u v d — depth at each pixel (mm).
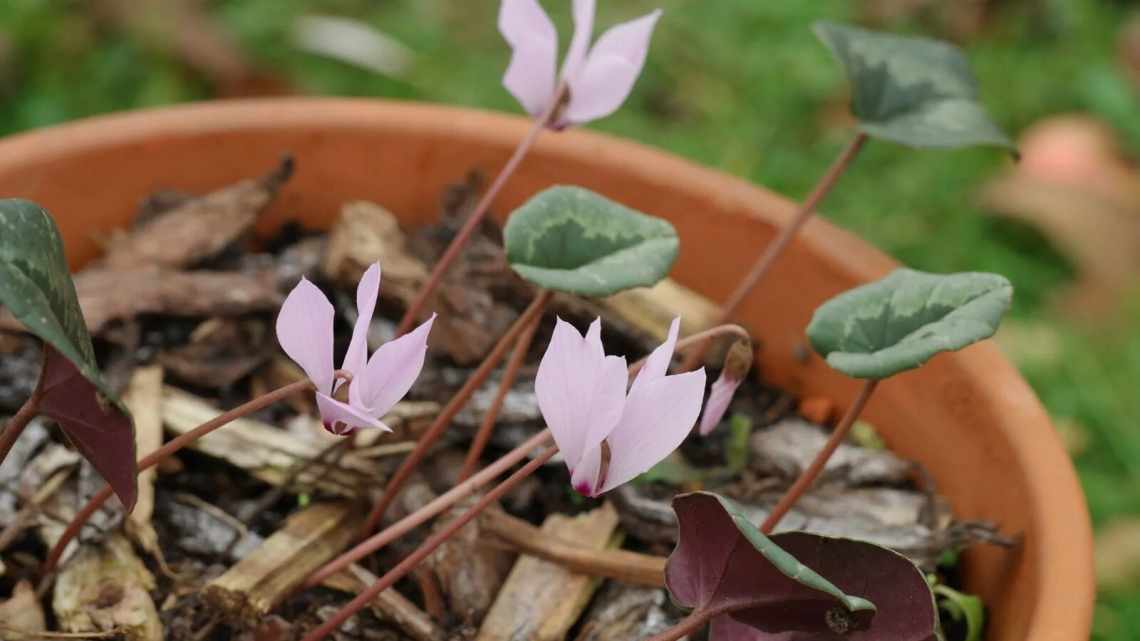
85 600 377
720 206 429
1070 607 362
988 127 403
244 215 434
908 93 408
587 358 335
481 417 410
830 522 402
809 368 430
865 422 423
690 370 415
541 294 381
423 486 402
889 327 363
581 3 377
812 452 416
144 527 388
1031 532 379
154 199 436
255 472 400
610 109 385
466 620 384
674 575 347
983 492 396
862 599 330
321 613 381
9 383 410
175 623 380
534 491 410
